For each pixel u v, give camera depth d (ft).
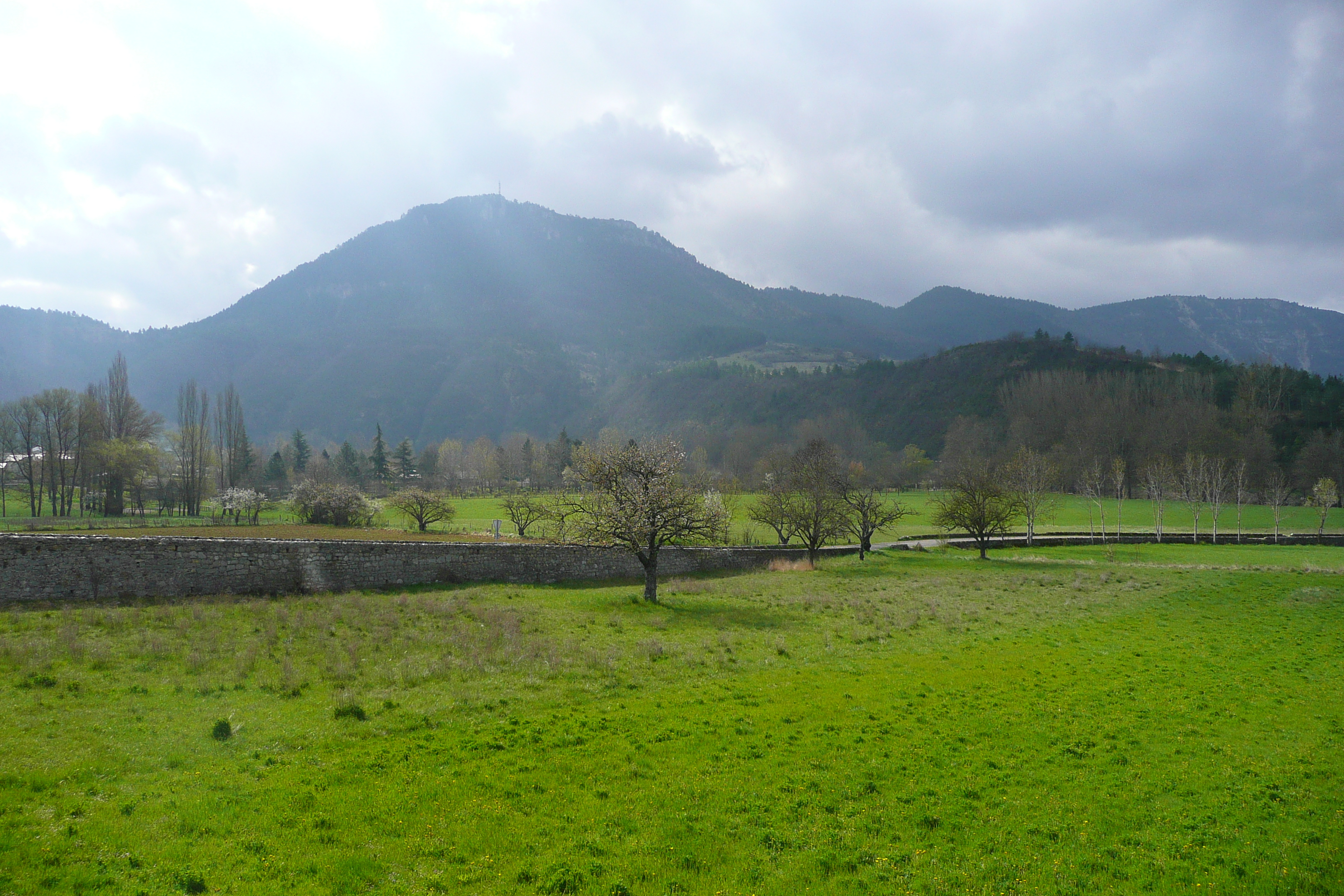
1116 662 75.92
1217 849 37.11
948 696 61.11
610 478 113.60
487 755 44.11
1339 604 116.16
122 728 44.06
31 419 260.01
